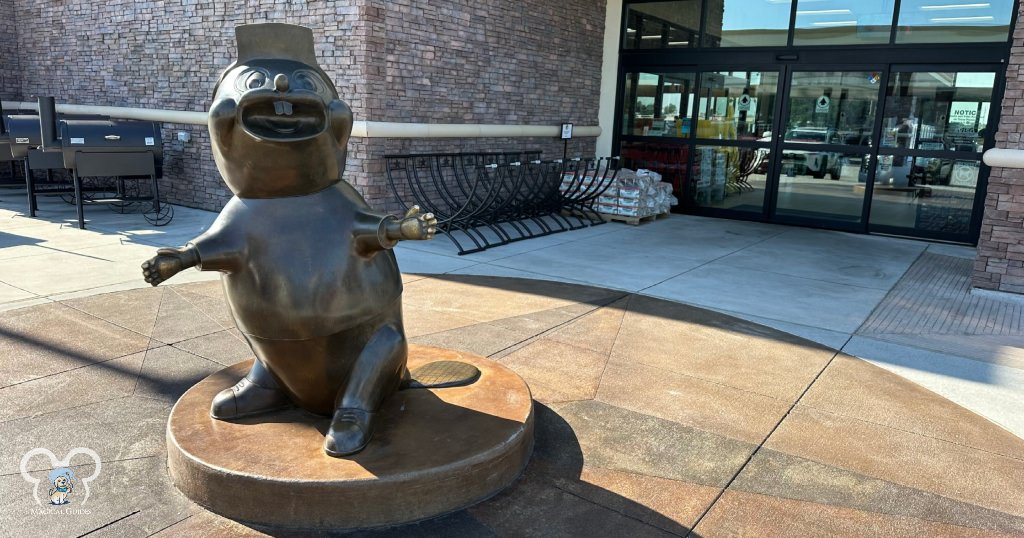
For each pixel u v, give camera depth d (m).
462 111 10.09
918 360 5.07
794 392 4.37
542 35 11.34
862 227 10.92
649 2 12.30
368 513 2.76
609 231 10.33
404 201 9.48
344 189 3.05
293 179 2.86
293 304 2.84
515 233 9.89
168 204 11.27
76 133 9.01
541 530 2.80
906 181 10.54
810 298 6.78
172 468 3.06
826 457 3.53
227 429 3.16
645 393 4.25
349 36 8.62
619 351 5.00
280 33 2.92
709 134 12.11
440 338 5.13
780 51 11.16
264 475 2.75
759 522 2.92
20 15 13.34
